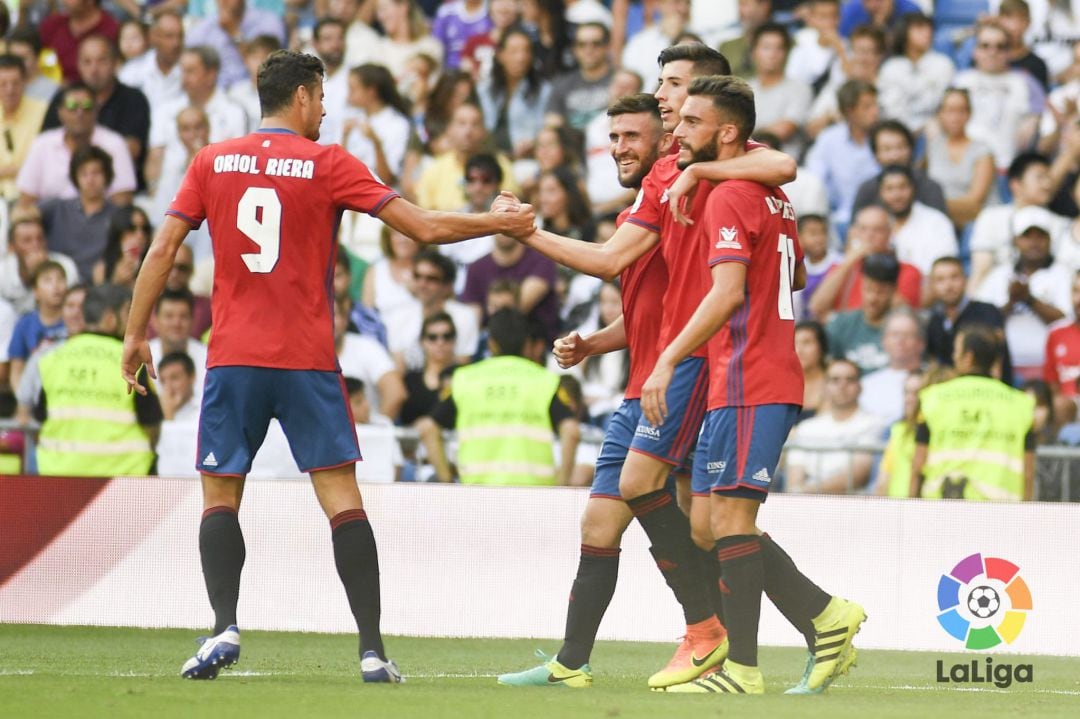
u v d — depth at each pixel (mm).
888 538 26578
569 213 39531
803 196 41500
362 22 46344
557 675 18266
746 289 16969
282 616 27438
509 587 27234
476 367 31859
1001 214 40844
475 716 13781
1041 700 17438
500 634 27188
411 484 27625
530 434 31281
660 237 18406
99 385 32000
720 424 17062
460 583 27359
